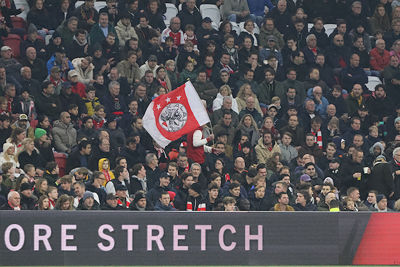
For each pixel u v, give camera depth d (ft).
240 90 302.25
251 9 359.05
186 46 312.09
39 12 321.73
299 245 175.73
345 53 342.64
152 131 250.98
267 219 175.22
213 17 350.64
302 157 271.69
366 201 247.91
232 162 263.70
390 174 259.60
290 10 351.05
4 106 264.11
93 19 319.06
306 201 230.89
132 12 325.42
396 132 307.58
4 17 307.78
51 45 303.27
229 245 174.09
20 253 170.19
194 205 225.35
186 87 250.98
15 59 288.30
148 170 247.09
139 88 286.87
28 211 170.71
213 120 291.58
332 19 365.81
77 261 171.22
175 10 351.87
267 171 265.34
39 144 253.44
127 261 172.14
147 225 172.76
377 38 356.18
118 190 220.84
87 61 292.61
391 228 178.19
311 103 303.48
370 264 177.58
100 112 272.72
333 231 176.55
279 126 297.53
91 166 252.01
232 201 214.48
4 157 237.25
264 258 174.91
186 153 257.55
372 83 343.87
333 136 298.56
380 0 370.73
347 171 265.54
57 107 278.67
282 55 334.03
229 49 321.11
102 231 171.94
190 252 173.37
